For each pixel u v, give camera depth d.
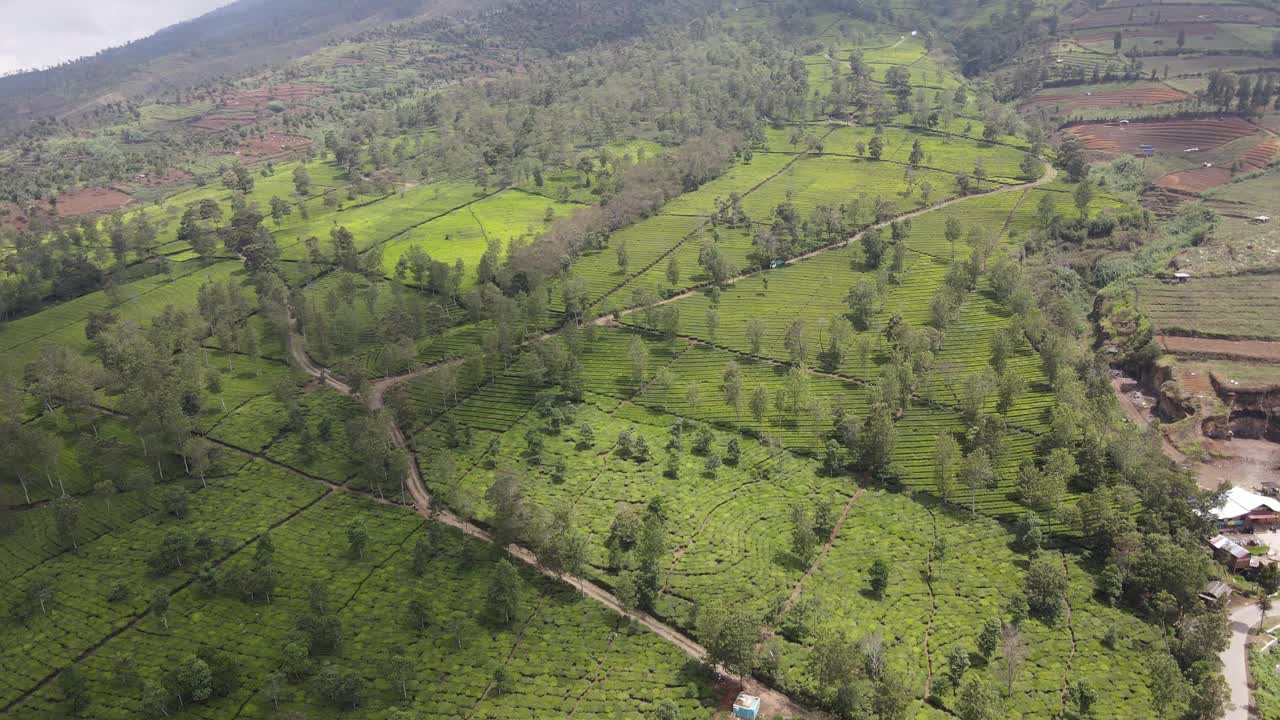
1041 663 115.75
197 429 179.12
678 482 159.50
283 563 138.62
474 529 152.25
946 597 128.62
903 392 181.38
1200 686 108.44
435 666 115.56
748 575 133.38
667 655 118.75
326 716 106.62
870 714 106.62
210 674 109.56
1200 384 192.50
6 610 128.25
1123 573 130.12
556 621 125.25
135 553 141.62
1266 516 152.12
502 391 198.25
